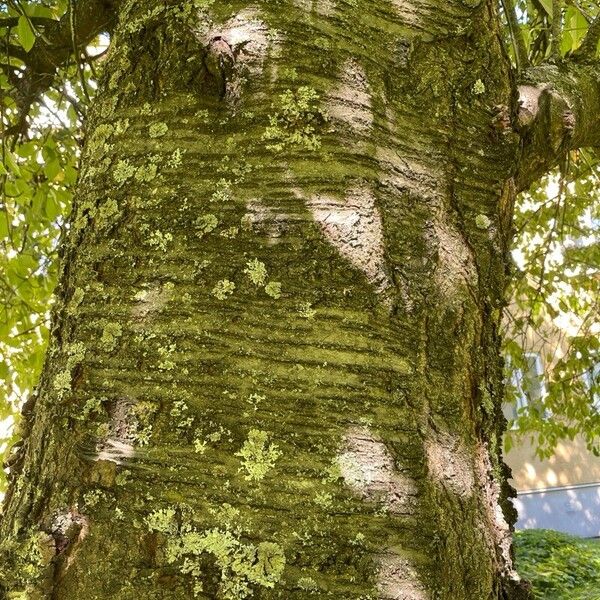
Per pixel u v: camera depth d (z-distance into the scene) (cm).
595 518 1227
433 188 106
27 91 286
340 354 91
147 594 82
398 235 101
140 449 88
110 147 106
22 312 359
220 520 84
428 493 89
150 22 110
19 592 86
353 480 86
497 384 110
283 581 82
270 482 85
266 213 97
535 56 265
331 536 84
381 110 106
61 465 92
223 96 103
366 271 96
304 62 104
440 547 88
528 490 1230
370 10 111
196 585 81
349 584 82
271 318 92
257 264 94
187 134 102
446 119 112
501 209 115
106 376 93
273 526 84
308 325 92
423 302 99
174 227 97
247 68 104
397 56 111
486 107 117
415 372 95
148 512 85
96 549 85
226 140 101
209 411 88
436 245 103
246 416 88
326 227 97
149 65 108
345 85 105
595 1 257
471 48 118
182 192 99
